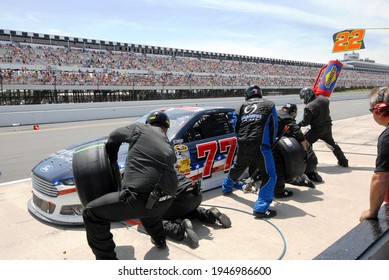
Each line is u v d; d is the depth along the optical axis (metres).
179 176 3.66
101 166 2.78
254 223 3.65
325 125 5.83
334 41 8.76
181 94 33.41
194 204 3.55
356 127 12.77
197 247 3.10
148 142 2.69
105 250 2.69
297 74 58.72
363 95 49.56
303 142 4.25
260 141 3.86
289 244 3.14
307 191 4.77
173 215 3.49
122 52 39.44
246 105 4.12
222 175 4.95
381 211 2.37
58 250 3.11
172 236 3.25
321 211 3.99
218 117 4.96
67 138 11.55
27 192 5.01
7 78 21.70
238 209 4.07
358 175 5.62
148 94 30.30
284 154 4.39
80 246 3.18
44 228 3.59
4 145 10.04
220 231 3.46
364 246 1.84
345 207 4.11
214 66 46.19
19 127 16.19
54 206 3.65
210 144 4.61
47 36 35.72
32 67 29.27
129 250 3.07
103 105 23.97
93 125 16.62
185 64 43.12
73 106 21.86
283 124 4.24
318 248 3.06
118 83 28.50
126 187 2.58
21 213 4.04
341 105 30.14
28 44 33.12
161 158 2.65
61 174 3.65
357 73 72.56
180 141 4.22
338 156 6.17
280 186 4.46
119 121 19.36
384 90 2.21
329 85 6.86
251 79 47.41
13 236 3.40
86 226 2.63
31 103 22.08
